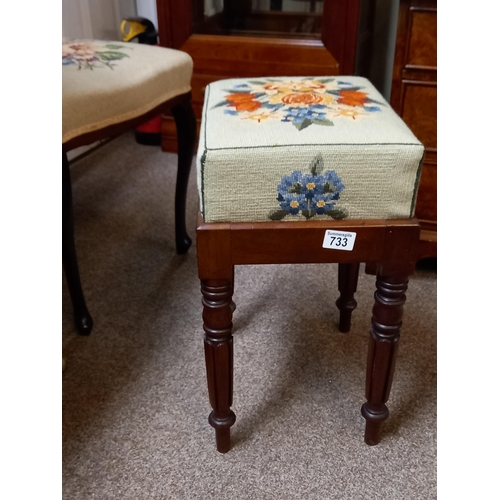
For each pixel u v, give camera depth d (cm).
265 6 154
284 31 156
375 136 63
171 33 162
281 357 98
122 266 127
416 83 106
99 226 144
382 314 70
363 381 93
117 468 78
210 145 62
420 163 62
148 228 143
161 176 172
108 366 97
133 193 162
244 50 158
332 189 63
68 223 94
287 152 61
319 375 94
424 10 100
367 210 65
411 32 102
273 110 71
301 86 81
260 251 66
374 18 170
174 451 81
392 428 84
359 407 88
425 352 99
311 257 66
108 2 184
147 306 113
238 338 103
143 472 77
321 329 106
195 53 163
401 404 88
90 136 88
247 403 89
